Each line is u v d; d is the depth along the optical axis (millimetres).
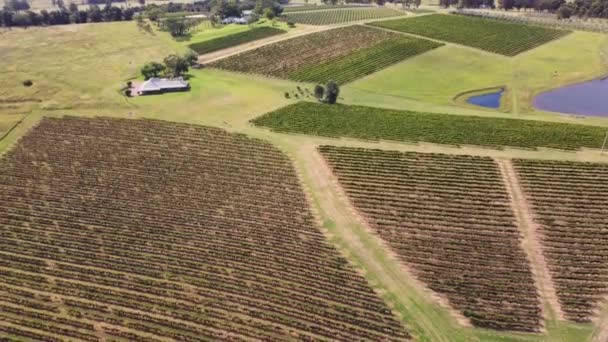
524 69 154375
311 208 80375
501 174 88250
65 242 73188
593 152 95250
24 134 110375
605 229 73500
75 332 56812
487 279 64250
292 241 72250
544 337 55844
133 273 66438
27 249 71875
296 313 58875
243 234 73875
